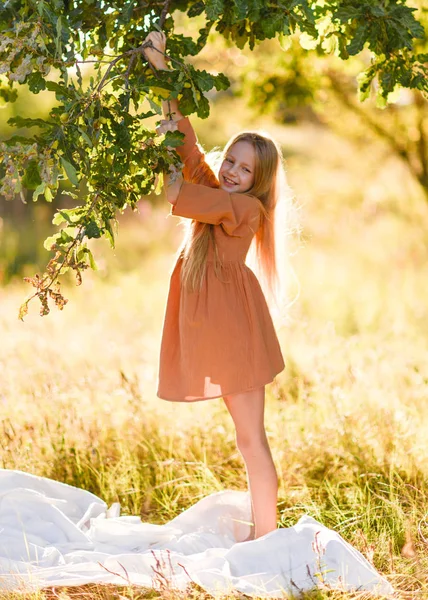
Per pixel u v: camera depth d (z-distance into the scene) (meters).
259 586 3.01
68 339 7.68
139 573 3.14
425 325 7.95
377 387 5.37
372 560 3.23
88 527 3.78
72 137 2.80
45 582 3.01
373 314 8.64
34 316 8.76
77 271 2.96
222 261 3.50
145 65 3.19
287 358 6.18
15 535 3.44
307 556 3.12
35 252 13.31
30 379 5.67
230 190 3.67
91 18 3.15
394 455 4.25
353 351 6.43
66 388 5.50
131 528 3.62
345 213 13.88
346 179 13.45
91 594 3.07
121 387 5.16
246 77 6.27
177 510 4.13
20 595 2.94
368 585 3.00
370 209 13.58
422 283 10.23
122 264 12.70
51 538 3.52
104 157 2.95
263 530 3.50
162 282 11.35
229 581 2.98
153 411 5.09
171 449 4.66
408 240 12.52
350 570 3.03
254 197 3.62
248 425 3.52
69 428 4.71
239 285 3.52
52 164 2.74
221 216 3.41
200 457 4.59
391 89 3.53
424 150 8.99
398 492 3.99
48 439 4.59
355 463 4.31
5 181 2.68
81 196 3.00
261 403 3.54
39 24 2.78
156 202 17.31
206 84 3.13
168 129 3.19
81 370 6.30
